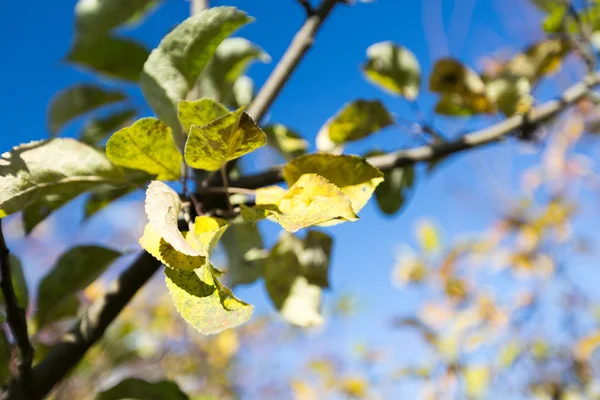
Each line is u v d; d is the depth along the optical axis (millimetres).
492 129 739
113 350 943
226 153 465
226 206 546
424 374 1375
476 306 1603
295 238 621
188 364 1782
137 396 566
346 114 689
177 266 429
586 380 1495
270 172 607
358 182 495
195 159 470
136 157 502
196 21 533
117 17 693
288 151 713
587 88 784
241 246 726
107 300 554
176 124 528
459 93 793
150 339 1214
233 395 2010
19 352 502
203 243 445
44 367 531
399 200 800
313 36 675
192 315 416
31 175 500
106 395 566
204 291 421
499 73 832
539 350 1516
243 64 677
